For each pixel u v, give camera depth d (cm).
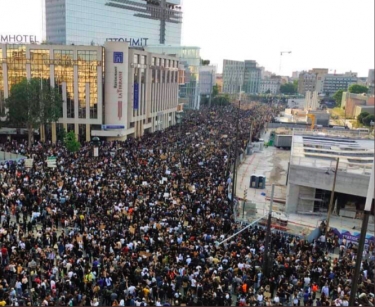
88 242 2492
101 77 7412
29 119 6153
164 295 2019
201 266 2280
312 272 2306
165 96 9919
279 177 5872
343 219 4134
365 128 9056
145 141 6662
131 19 17562
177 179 4138
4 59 7488
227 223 2961
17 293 1961
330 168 4106
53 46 7369
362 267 2448
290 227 3572
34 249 2369
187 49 14112
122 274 2108
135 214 2991
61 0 14350
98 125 7625
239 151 6378
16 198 3191
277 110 15425
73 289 1939
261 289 2097
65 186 3541
